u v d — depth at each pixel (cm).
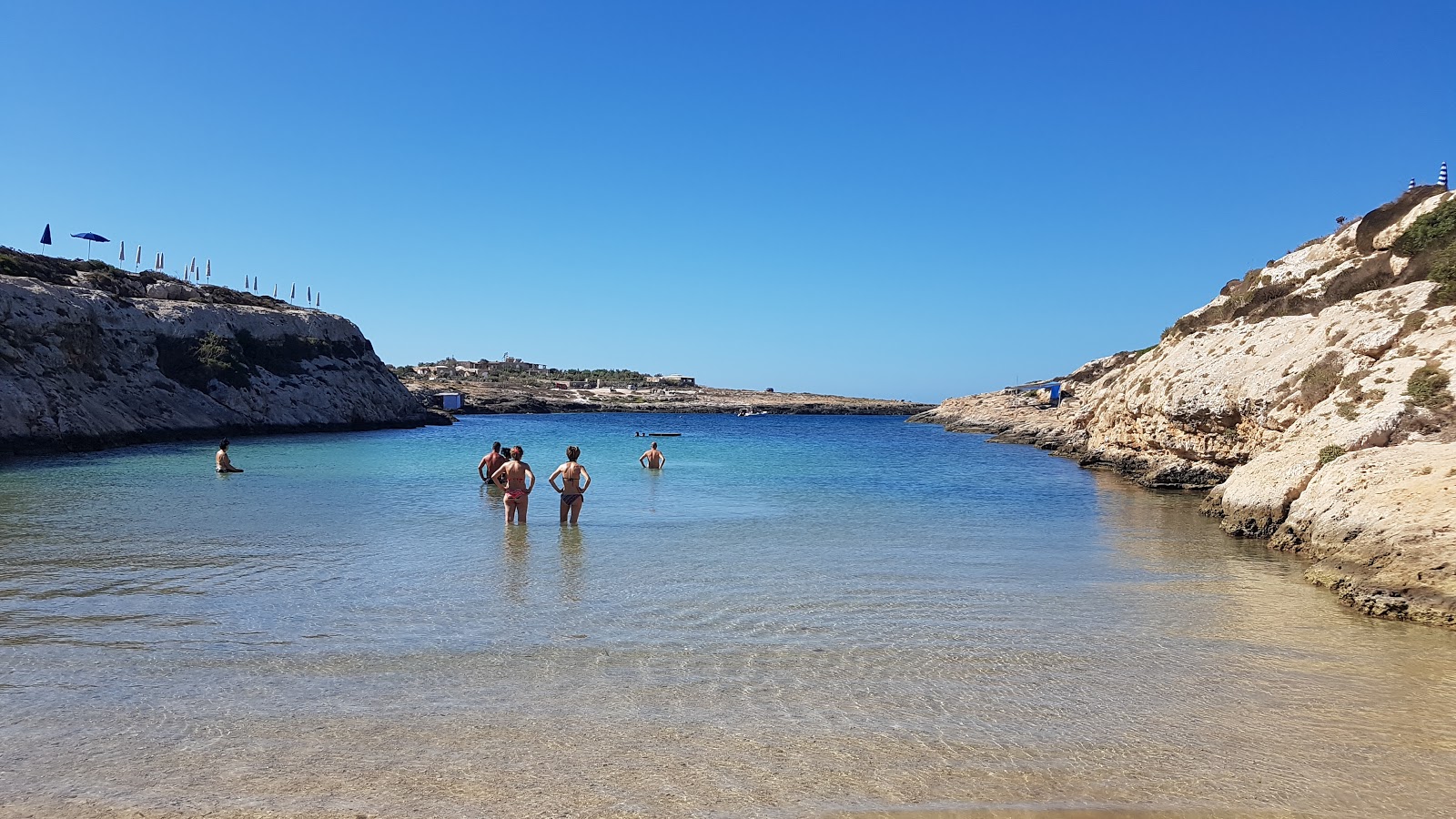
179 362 5884
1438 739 709
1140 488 2892
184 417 5397
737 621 1059
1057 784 620
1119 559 1533
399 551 1488
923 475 3344
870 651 942
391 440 5756
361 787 602
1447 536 1165
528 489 1820
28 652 887
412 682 814
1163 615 1116
